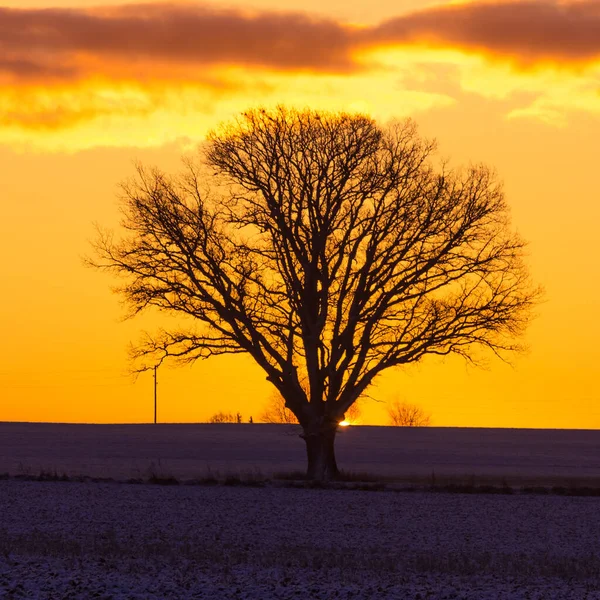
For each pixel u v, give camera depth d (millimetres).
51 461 164000
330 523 84875
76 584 52594
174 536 75625
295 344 120625
